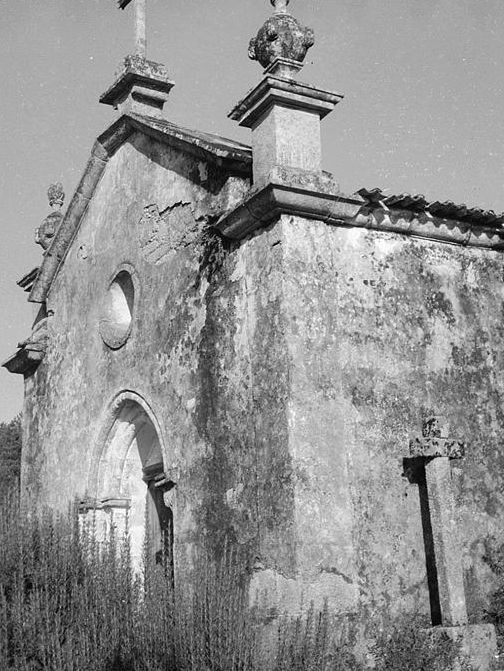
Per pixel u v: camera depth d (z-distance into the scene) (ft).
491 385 30.37
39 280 43.29
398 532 26.45
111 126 38.04
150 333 33.50
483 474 29.19
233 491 26.96
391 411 27.58
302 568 23.84
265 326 26.61
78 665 23.02
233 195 29.45
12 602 25.89
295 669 21.09
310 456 24.95
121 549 30.07
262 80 27.25
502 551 28.68
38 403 43.04
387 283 28.89
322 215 27.30
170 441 30.78
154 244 34.55
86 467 36.94
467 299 30.83
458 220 30.60
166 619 23.24
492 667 24.89
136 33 38.58
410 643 24.27
